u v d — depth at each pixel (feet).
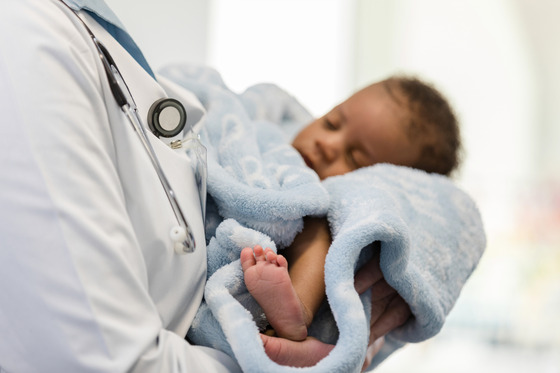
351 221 2.63
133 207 2.17
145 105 2.45
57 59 2.02
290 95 4.39
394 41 7.54
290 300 2.36
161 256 2.20
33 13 2.05
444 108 4.06
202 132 3.08
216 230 2.60
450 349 7.04
